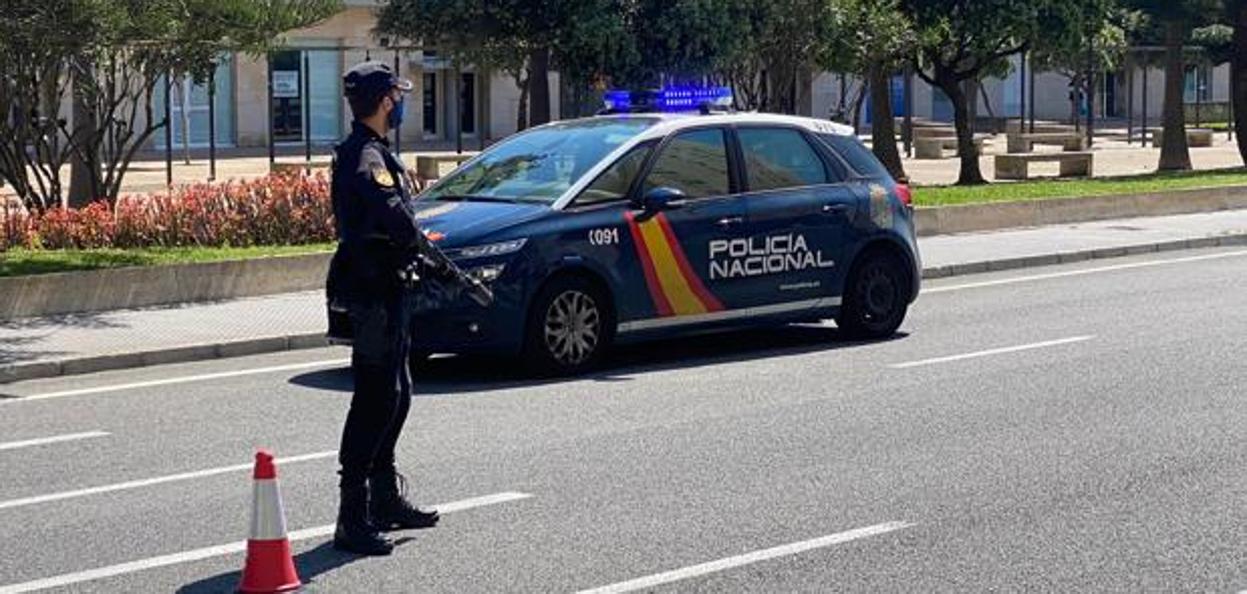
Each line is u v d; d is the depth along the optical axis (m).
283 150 44.09
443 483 9.55
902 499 9.18
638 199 13.50
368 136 8.23
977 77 34.53
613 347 14.10
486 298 8.66
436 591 7.55
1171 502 9.12
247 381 13.19
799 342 14.91
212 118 32.09
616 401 12.08
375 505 8.49
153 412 11.88
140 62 18.81
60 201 19.86
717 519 8.77
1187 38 41.66
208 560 8.07
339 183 8.18
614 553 8.15
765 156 14.38
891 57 30.50
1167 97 37.56
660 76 26.45
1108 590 7.59
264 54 19.11
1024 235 24.28
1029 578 7.76
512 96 51.44
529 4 25.94
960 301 17.84
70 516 8.91
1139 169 38.94
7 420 11.62
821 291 14.58
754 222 14.07
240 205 19.64
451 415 11.59
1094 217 26.72
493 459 10.16
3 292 15.80
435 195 13.90
